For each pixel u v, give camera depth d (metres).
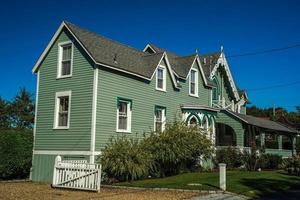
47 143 25.62
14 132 25.31
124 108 26.50
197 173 27.03
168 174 26.33
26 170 26.09
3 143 24.59
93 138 23.61
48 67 26.45
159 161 25.25
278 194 18.81
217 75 40.41
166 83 30.31
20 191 18.64
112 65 25.02
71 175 20.02
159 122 29.53
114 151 22.81
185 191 18.53
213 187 19.45
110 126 24.91
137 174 22.72
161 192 18.31
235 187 19.64
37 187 20.86
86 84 24.48
